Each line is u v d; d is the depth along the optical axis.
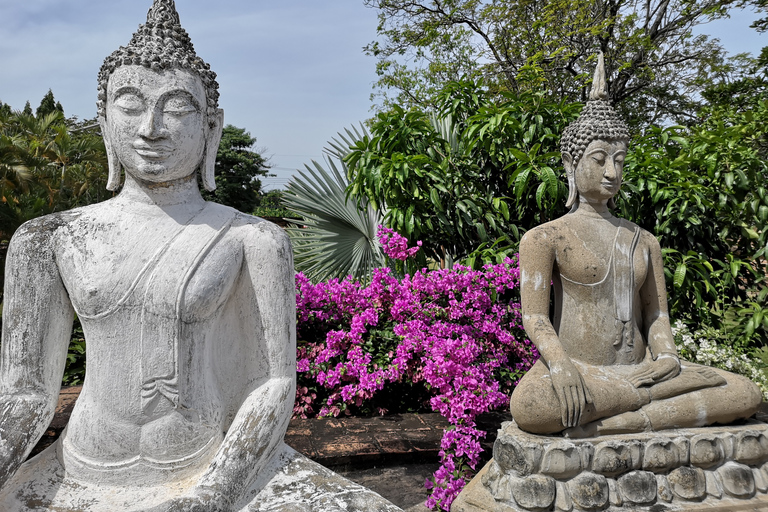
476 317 3.82
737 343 4.73
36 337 1.45
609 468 2.38
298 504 1.42
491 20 12.07
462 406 2.98
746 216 4.91
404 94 14.75
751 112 5.58
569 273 2.77
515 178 4.24
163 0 1.58
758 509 2.42
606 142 2.76
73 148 7.16
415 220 4.61
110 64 1.50
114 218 1.51
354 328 3.67
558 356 2.52
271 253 1.57
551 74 11.55
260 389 1.56
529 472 2.36
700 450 2.49
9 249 1.47
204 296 1.47
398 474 3.09
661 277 2.88
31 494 1.39
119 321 1.44
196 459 1.49
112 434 1.45
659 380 2.61
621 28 11.00
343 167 5.98
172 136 1.48
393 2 13.27
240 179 23.44
